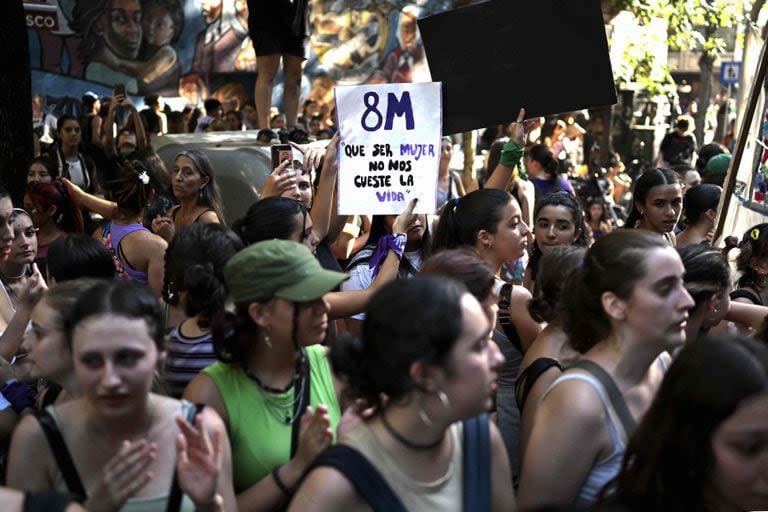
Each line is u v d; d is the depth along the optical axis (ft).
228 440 9.24
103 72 64.64
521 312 13.44
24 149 24.21
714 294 12.23
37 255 19.27
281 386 10.25
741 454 7.35
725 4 63.26
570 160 59.06
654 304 9.34
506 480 8.64
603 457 9.28
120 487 8.09
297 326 9.81
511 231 14.83
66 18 62.85
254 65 70.28
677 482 7.56
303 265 9.83
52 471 8.85
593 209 38.19
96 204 20.85
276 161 17.76
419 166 16.37
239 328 10.07
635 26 66.49
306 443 9.29
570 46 16.90
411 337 7.68
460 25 17.01
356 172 16.51
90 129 39.19
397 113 16.35
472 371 7.79
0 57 23.54
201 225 11.84
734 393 7.26
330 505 7.82
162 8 66.13
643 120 79.77
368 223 21.93
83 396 9.31
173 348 11.41
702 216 22.02
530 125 17.95
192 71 67.97
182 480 8.22
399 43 75.15
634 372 9.61
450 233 15.25
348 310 13.73
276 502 9.43
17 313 12.73
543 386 11.10
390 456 7.98
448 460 8.28
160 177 20.38
